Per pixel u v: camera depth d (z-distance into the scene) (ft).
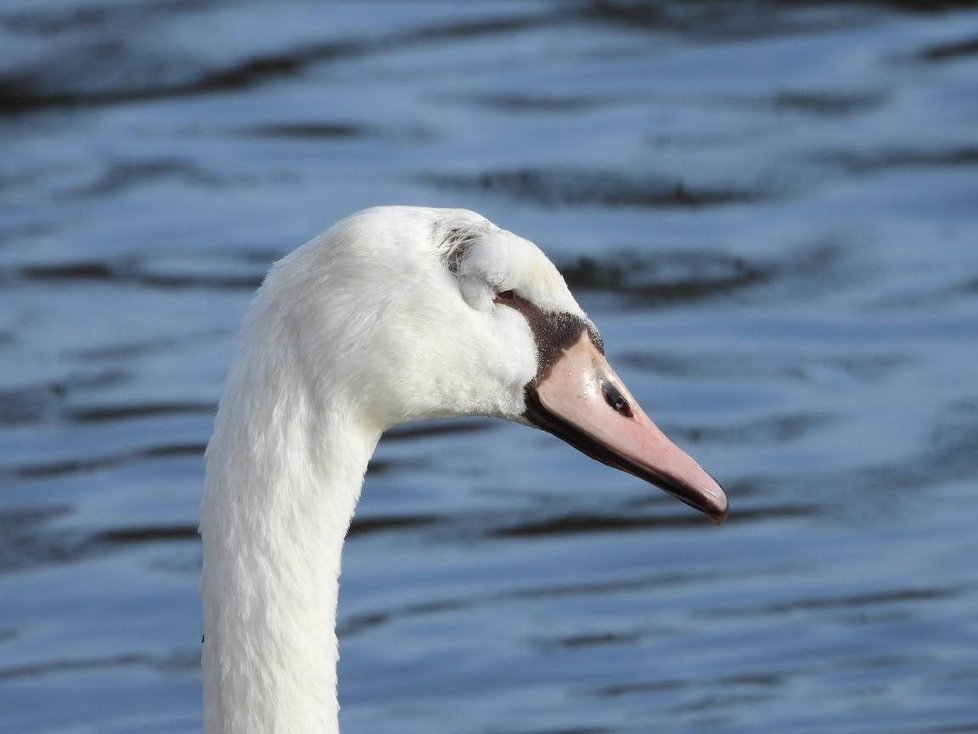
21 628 38.42
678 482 22.33
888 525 41.78
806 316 51.49
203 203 58.65
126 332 51.19
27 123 66.23
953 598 38.70
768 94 64.80
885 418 46.16
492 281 21.68
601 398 22.49
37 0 74.95
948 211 56.90
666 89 65.62
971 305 51.57
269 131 63.67
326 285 20.67
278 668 20.31
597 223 56.65
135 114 66.08
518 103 64.69
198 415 46.88
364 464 21.07
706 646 37.32
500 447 45.98
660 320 51.67
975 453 44.52
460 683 36.22
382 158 61.05
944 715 34.68
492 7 73.20
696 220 56.80
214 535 20.44
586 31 70.69
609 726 34.47
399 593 39.55
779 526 41.93
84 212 58.65
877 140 61.16
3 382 48.57
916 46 67.82
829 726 34.35
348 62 68.74
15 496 43.45
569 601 39.17
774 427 45.96
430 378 21.31
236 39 71.00
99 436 46.06
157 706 35.73
